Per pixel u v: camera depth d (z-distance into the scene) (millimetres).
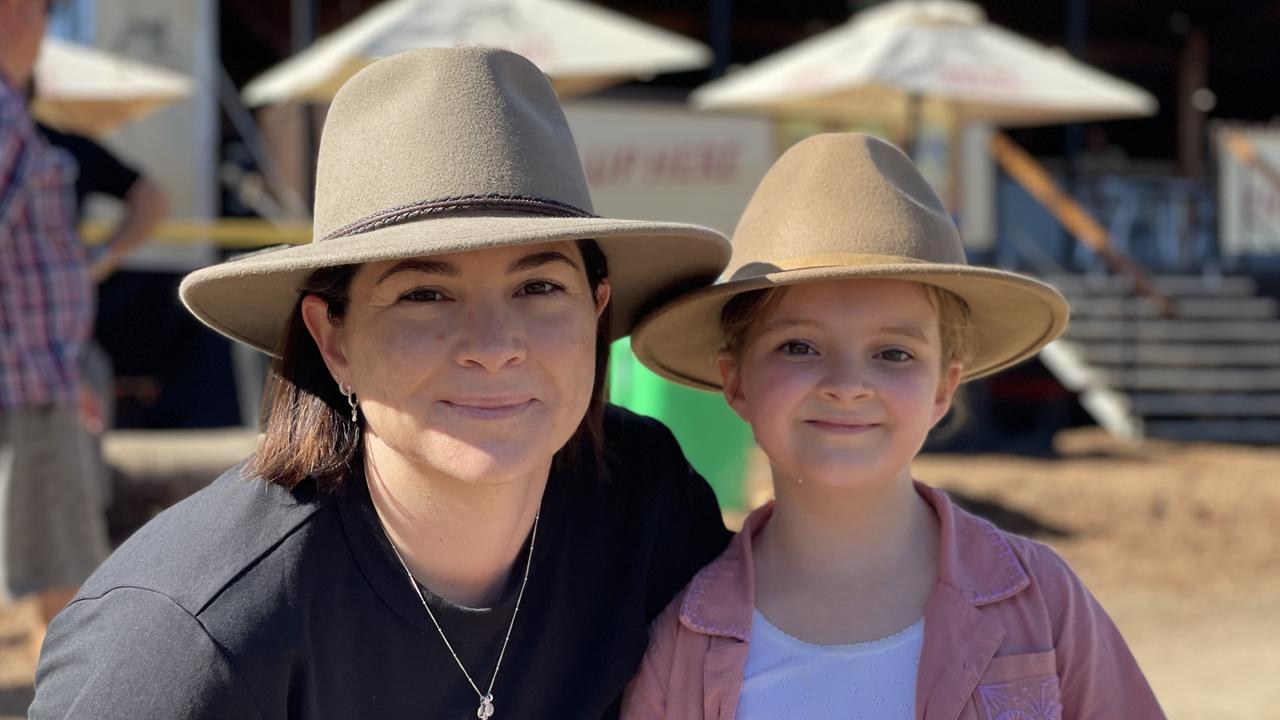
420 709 2098
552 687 2225
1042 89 9141
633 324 2607
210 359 9375
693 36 15539
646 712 2273
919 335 2266
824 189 2340
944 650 2158
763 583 2342
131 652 1876
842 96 10625
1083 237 11500
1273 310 12766
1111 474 9414
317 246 1917
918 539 2354
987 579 2244
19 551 3924
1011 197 13359
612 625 2264
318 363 2170
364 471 2141
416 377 1960
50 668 1961
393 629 2062
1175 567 7266
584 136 10672
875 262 2230
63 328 3979
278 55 13523
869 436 2242
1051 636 2211
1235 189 13477
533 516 2174
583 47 8227
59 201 4000
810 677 2191
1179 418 11781
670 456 2512
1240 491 8945
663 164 10883
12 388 3871
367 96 2062
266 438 2150
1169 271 13469
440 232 1858
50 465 3949
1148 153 17766
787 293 2270
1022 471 9359
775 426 2277
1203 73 16500
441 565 2119
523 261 1974
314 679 2000
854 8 15281
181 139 9773
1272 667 5609
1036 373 11852
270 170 10602
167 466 7180
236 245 9789
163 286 9430
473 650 2107
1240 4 15469
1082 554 7516
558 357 2020
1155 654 5820
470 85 2006
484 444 1966
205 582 1929
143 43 9680
